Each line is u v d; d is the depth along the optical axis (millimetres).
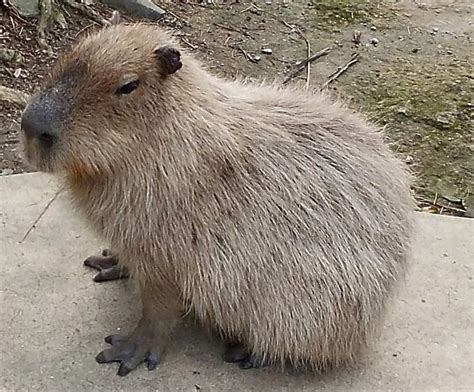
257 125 1778
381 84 3217
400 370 1851
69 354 1845
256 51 3371
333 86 3174
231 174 1736
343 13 3758
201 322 1881
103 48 1688
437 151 2826
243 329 1804
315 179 1772
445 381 1835
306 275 1759
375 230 1788
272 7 3742
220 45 3381
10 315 1906
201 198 1725
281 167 1763
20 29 3129
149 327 1836
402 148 2832
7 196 2160
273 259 1753
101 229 1771
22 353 1842
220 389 1804
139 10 3459
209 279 1756
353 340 1813
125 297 1951
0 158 2574
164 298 1803
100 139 1674
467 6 3936
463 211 2586
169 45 1703
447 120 2998
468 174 2729
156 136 1692
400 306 1970
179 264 1750
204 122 1721
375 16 3764
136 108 1679
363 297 1784
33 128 1667
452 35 3646
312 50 3422
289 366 1844
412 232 1861
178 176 1706
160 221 1721
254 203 1746
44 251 2037
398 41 3561
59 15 3246
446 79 3279
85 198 1759
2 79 2912
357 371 1847
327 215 1766
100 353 1835
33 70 2996
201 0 3691
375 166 1815
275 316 1773
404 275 1853
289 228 1753
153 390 1796
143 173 1702
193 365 1840
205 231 1735
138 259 1764
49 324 1896
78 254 2031
